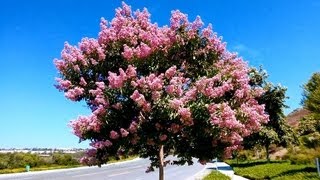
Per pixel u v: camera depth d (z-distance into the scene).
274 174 25.25
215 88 8.26
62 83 8.83
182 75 8.86
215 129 8.25
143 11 9.39
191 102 8.15
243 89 8.77
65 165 52.50
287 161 37.78
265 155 55.75
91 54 8.94
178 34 9.02
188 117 7.89
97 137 8.51
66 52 9.06
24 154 50.34
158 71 8.95
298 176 22.11
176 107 7.86
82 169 44.31
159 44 8.74
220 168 42.16
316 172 22.97
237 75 8.80
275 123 40.94
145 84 8.07
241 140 8.77
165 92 8.28
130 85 8.14
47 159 52.69
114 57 8.91
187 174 35.84
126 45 8.57
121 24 9.11
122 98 8.37
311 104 23.17
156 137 8.30
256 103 9.11
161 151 9.61
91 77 9.05
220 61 9.16
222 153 8.91
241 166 40.72
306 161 29.11
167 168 46.31
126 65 8.74
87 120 8.13
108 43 8.88
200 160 9.04
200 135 8.42
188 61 9.16
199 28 9.12
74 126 8.11
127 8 9.43
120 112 8.32
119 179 29.94
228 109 8.09
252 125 8.66
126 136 8.25
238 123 8.11
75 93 8.55
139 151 9.23
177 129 8.18
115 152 8.62
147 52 8.46
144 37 8.77
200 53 9.13
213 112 8.11
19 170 41.78
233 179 26.56
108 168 45.59
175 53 9.05
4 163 44.78
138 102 7.77
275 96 39.53
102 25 9.16
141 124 8.15
